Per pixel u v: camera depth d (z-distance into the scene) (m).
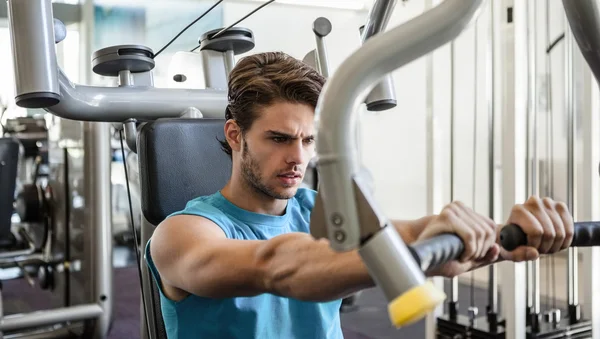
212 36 1.71
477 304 3.76
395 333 3.33
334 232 0.53
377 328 3.44
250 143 1.07
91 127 2.87
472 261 0.68
